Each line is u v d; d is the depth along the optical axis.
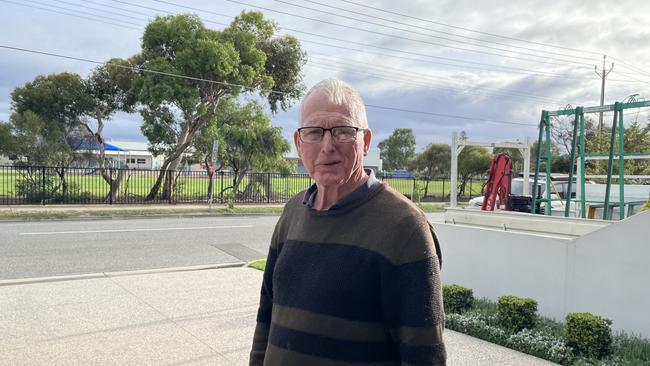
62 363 4.09
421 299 1.54
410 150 64.50
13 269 7.72
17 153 18.25
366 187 1.75
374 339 1.61
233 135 21.31
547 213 8.18
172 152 20.27
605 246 4.81
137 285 6.82
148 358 4.24
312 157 1.82
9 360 4.13
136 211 16.78
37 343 4.53
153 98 17.48
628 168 14.27
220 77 19.09
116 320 5.25
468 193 31.45
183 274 7.59
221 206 19.56
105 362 4.13
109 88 19.75
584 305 4.97
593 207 8.53
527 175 10.66
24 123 17.94
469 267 6.11
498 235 5.78
